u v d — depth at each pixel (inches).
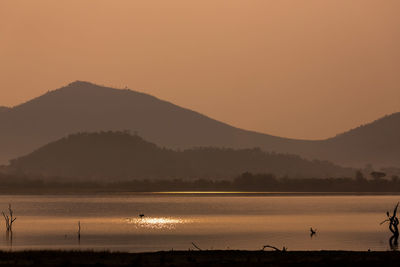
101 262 6171.3
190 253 7185.0
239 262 6309.1
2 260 6264.8
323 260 6422.2
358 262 6314.0
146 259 6491.1
